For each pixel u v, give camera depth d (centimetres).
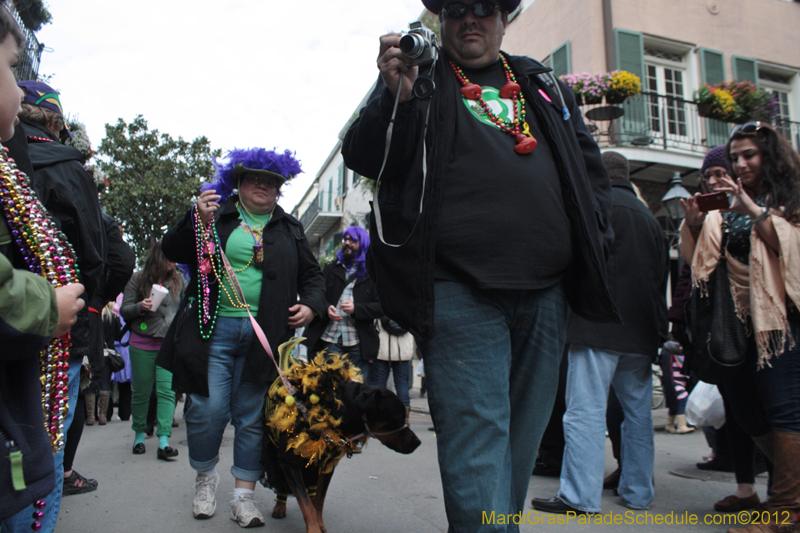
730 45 1219
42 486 129
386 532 284
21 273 125
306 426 258
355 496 346
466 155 187
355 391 267
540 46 1302
